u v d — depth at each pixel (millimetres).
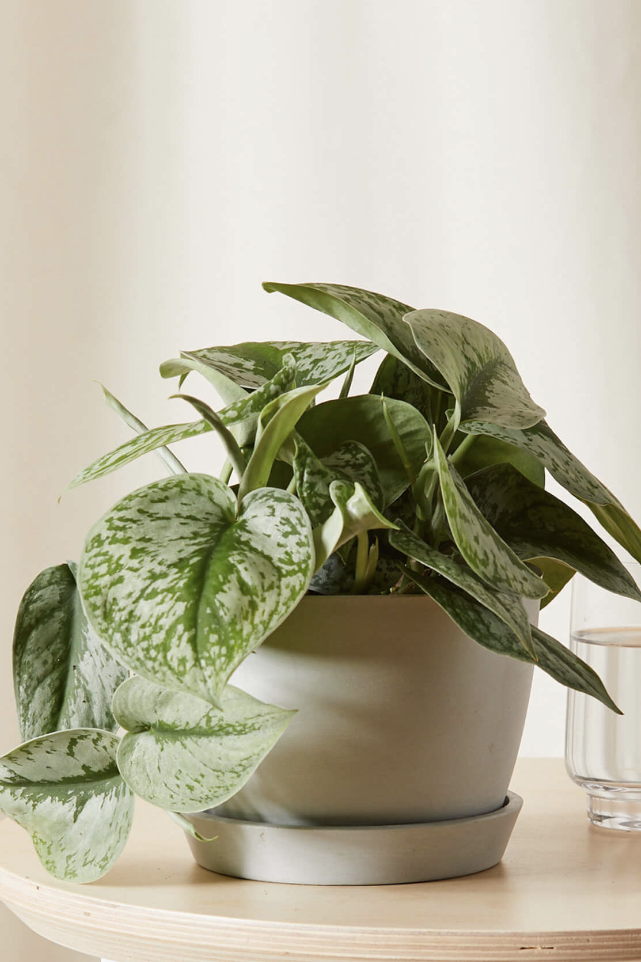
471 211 1881
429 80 1886
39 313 1862
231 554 947
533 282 1872
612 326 1851
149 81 1910
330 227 1899
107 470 1010
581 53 1852
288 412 977
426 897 1004
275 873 1023
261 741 980
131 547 951
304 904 990
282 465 1048
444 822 1021
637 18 1838
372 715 1002
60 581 1116
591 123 1852
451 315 1028
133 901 998
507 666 1035
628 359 1846
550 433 1054
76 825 1037
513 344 1880
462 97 1880
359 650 999
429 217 1891
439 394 1080
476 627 981
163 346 1898
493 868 1066
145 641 923
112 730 1093
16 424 1848
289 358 1084
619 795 1161
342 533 974
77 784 1044
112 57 1907
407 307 1055
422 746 1010
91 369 1886
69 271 1881
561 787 1301
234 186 1904
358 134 1894
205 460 1898
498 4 1870
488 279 1881
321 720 1002
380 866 1016
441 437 1015
